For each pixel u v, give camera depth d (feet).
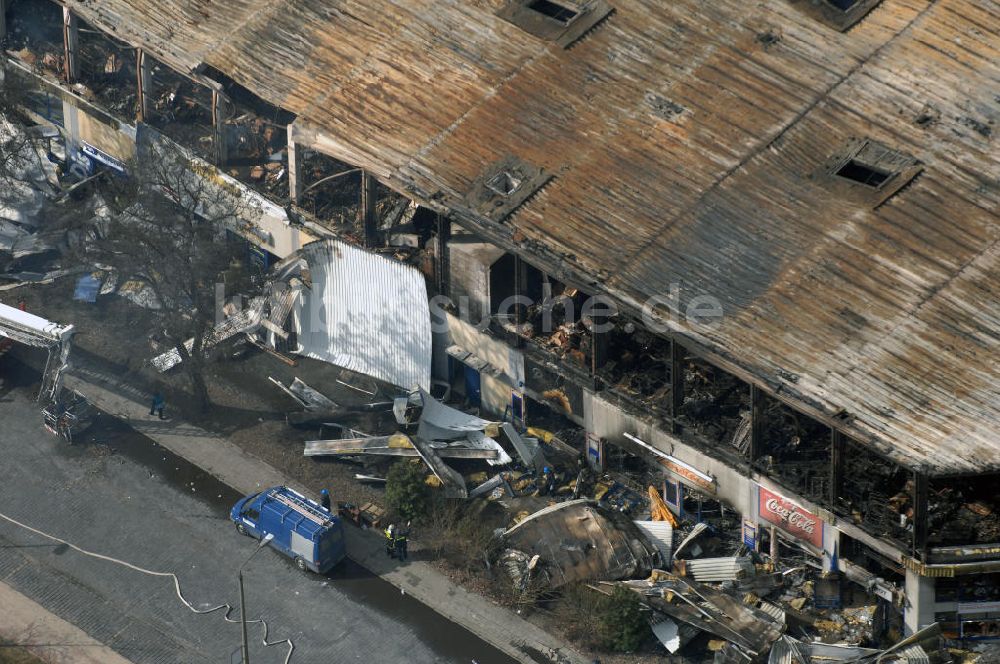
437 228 491.72
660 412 449.89
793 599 431.84
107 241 545.85
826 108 490.90
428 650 419.95
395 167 491.72
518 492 475.72
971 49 506.07
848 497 417.49
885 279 437.99
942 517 411.54
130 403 514.27
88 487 477.36
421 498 459.32
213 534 459.73
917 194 459.73
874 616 418.72
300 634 424.46
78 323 548.31
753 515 436.35
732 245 453.17
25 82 602.44
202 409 510.58
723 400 455.63
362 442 488.85
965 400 404.57
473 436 490.08
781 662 406.41
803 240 451.12
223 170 548.31
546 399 483.51
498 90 512.63
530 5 543.39
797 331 426.10
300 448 496.64
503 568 442.91
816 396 407.03
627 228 460.96
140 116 568.82
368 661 416.26
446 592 439.22
